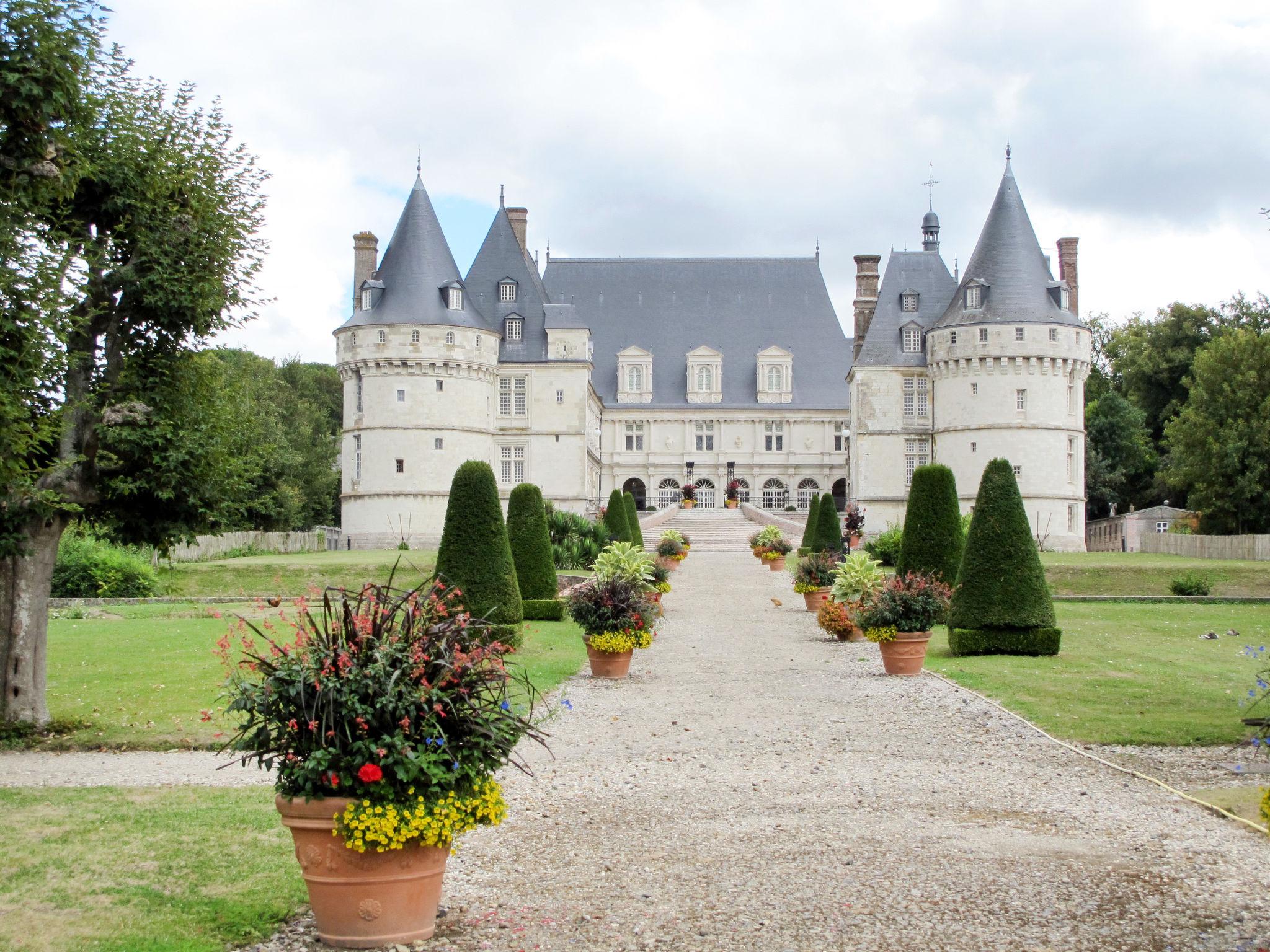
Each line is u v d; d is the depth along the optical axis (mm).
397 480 66750
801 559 35656
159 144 15914
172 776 12656
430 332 67125
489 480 23719
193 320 16047
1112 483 82375
